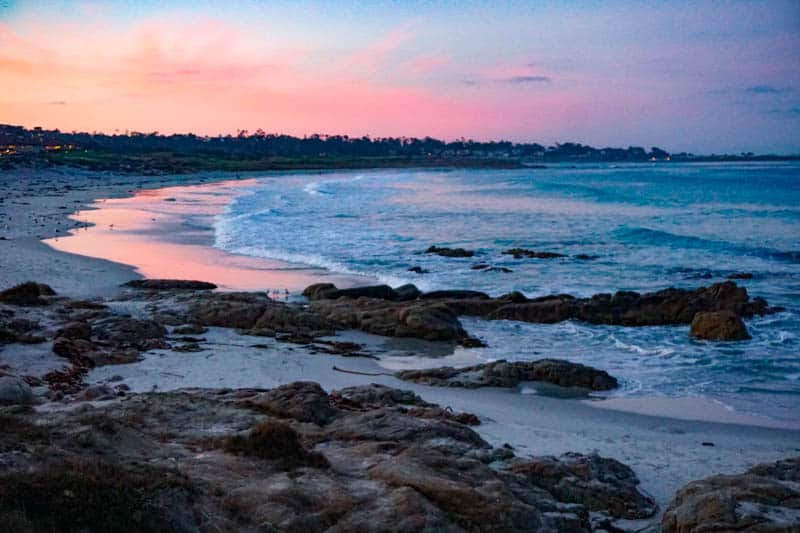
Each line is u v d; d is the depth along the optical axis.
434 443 12.84
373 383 18.75
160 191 98.75
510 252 43.22
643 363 22.30
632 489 12.03
